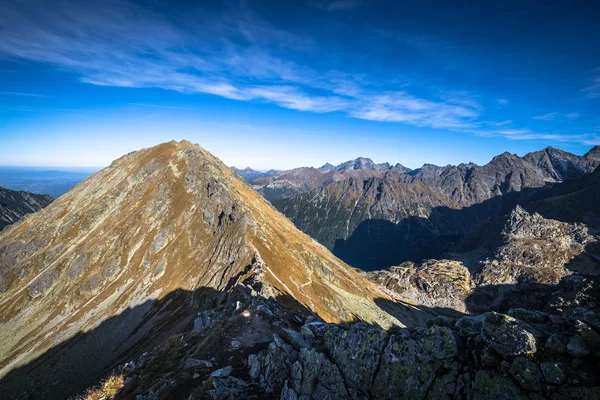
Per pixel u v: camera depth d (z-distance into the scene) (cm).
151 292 11831
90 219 17125
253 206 18725
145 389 2583
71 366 9231
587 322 1506
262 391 2402
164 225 15362
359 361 2081
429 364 1798
